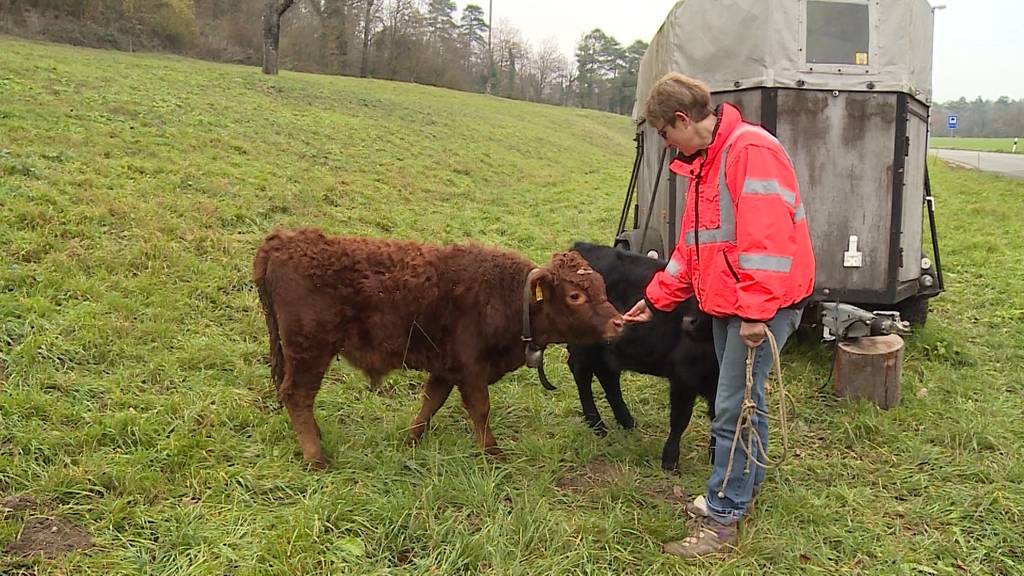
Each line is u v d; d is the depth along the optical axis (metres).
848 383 5.45
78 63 19.16
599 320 4.11
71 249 6.59
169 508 3.50
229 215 8.74
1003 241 12.69
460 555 3.26
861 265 6.07
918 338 6.88
